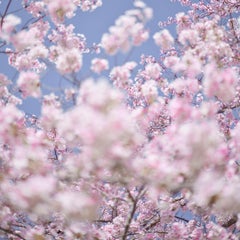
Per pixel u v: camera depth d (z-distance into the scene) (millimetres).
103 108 3230
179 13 6129
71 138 3799
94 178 4613
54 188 3541
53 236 5699
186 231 5934
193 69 4773
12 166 4570
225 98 4406
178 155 3742
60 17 5363
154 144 3984
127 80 4516
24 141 4391
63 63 4258
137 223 6242
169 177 3686
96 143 3229
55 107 4410
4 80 5148
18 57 5457
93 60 4383
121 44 4352
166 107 6203
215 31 5324
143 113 4430
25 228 5516
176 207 6039
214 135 3508
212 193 3668
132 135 3455
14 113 4281
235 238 5457
